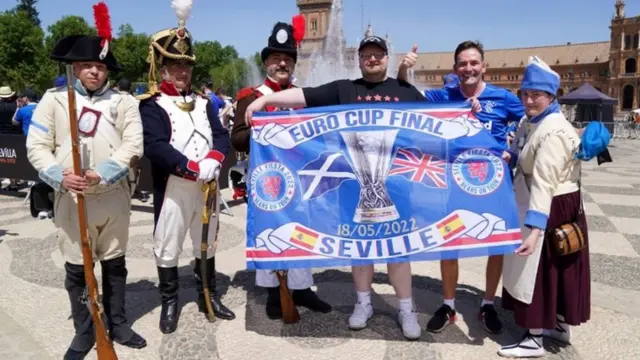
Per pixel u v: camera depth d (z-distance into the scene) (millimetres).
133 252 6039
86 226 3172
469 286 4891
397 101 3719
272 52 3959
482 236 3465
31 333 3861
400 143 3500
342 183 3504
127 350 3604
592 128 3203
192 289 4824
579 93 24844
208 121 4031
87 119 3365
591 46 99375
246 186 3906
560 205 3352
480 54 3941
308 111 3520
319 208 3504
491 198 3463
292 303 4000
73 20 73562
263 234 3484
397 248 3496
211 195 3898
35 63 65500
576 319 3449
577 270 3434
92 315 3201
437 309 4320
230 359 3496
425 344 3717
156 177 3930
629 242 6441
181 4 3771
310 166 3500
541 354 3508
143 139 3654
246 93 3951
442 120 3514
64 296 4602
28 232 6945
